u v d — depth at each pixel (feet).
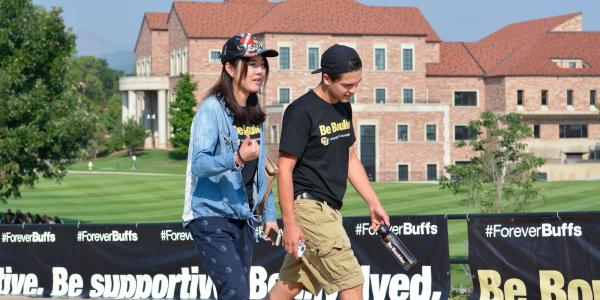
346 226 117.91
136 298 130.21
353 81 73.15
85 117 453.17
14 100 428.97
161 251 128.88
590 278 107.45
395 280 116.06
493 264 112.06
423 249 115.34
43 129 441.68
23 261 137.39
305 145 74.13
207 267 65.82
